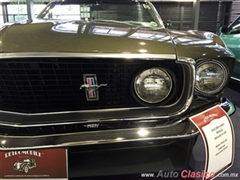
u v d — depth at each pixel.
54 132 0.88
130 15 1.74
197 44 0.96
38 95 0.88
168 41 0.94
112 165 0.96
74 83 0.88
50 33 0.94
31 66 0.84
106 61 0.85
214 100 1.00
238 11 7.38
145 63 0.87
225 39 2.68
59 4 1.80
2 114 0.90
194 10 6.17
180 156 1.00
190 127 0.90
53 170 0.87
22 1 6.67
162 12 7.29
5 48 0.84
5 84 0.88
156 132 0.88
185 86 0.90
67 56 0.81
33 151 0.84
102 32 0.99
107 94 0.91
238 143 1.59
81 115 0.89
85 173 0.93
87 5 1.80
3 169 0.86
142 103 0.93
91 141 0.84
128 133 0.87
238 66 2.35
